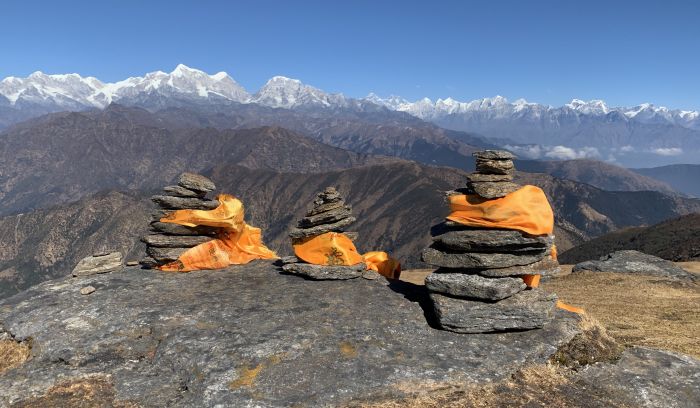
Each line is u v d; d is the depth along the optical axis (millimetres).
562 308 19859
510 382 14133
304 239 23828
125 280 23328
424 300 19938
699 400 13789
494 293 16562
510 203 17516
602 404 13367
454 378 13984
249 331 16500
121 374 14664
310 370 14062
